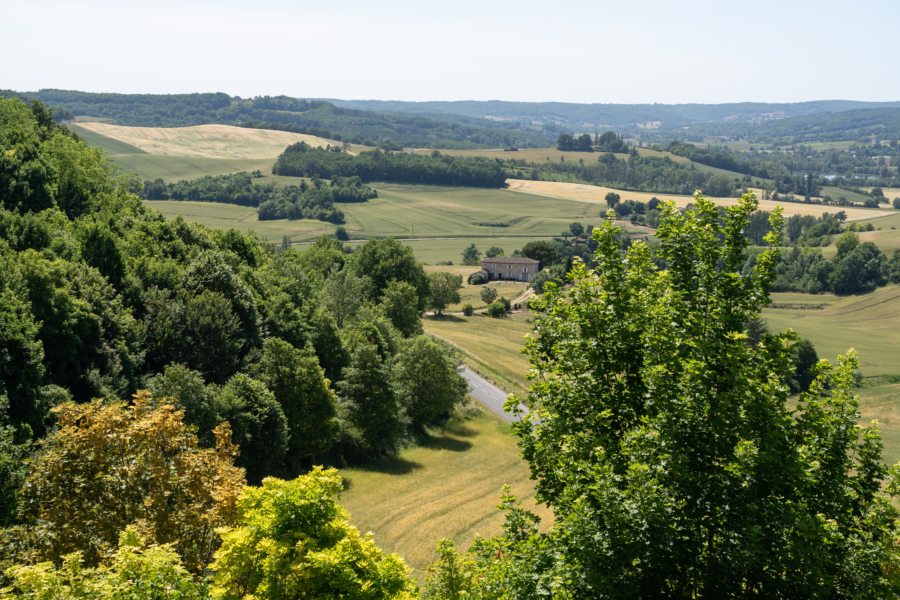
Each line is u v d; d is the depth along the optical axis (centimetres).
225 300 6397
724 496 1659
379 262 13175
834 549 1723
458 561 2533
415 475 6812
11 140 8300
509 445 8162
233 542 1916
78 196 8531
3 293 4603
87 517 2445
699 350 1852
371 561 2023
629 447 1808
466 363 11669
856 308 18875
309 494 1992
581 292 2072
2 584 2241
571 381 2025
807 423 1878
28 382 4375
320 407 6394
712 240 2036
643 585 1612
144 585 1645
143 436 2578
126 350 5491
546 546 1728
